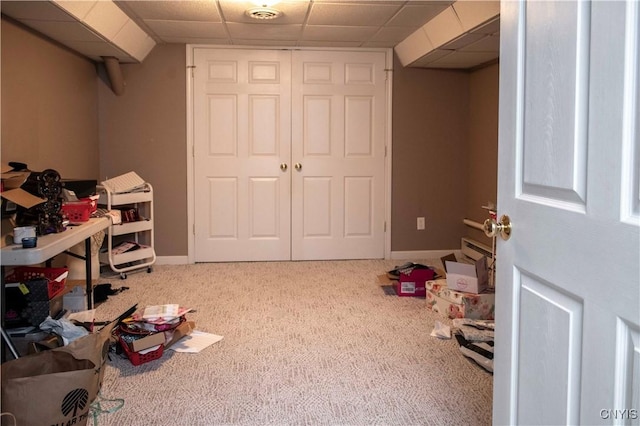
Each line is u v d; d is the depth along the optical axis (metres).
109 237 4.36
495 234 1.40
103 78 4.91
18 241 2.34
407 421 2.12
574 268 1.06
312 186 5.24
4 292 2.28
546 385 1.18
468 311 3.29
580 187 1.04
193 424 2.10
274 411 2.21
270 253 5.24
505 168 1.36
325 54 5.12
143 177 5.03
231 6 3.80
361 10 3.88
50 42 3.92
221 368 2.64
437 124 5.32
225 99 5.07
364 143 5.26
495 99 4.82
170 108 5.01
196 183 5.10
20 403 1.72
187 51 4.96
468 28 3.72
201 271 4.80
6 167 2.59
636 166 0.89
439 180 5.38
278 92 5.11
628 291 0.91
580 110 1.04
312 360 2.74
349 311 3.58
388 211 5.33
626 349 0.92
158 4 3.74
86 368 1.96
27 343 2.43
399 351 2.87
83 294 3.17
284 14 3.99
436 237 5.39
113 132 4.96
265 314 3.52
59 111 4.08
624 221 0.92
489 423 2.10
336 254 5.30
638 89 0.88
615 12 0.93
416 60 4.84
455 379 2.51
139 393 2.37
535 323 1.23
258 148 5.14
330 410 2.21
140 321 2.78
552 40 1.13
